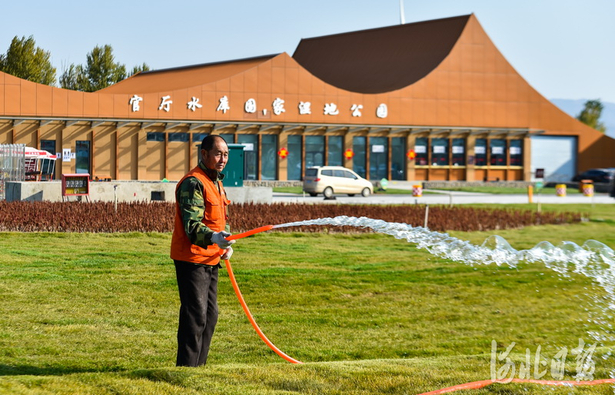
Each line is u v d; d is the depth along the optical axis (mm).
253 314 9102
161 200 21328
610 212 27922
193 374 5008
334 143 48062
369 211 21594
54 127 40594
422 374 5477
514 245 17188
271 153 46500
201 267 5340
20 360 6430
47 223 16469
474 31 52375
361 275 12047
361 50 58938
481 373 5645
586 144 56781
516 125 53625
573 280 12055
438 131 50906
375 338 8133
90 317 8438
